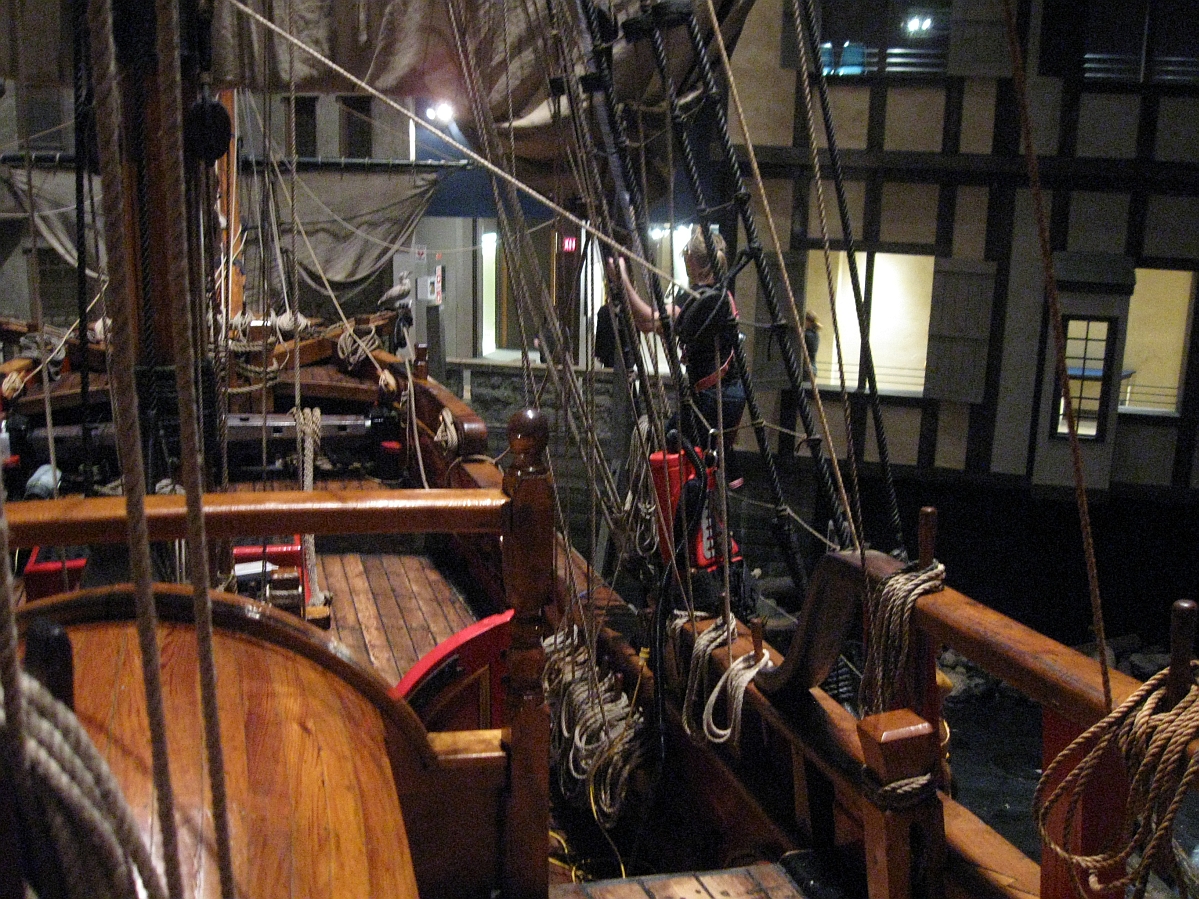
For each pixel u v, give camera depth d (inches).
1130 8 478.9
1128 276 490.0
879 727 81.9
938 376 514.3
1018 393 511.8
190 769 59.9
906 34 487.5
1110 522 534.0
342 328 300.0
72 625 74.3
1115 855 62.8
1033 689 70.9
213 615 76.8
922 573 85.7
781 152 488.7
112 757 59.2
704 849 129.1
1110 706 63.2
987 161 492.1
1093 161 490.3
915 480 529.3
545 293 134.1
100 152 26.6
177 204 28.6
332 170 432.5
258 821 57.4
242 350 251.4
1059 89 485.4
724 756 119.8
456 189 487.2
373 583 187.9
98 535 77.0
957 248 503.5
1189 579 534.0
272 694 70.5
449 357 623.8
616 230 127.3
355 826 60.4
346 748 67.7
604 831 138.6
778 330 127.1
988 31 481.1
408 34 191.5
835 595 94.4
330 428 246.2
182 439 30.9
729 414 147.6
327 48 191.2
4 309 521.7
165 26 27.0
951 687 99.3
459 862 86.5
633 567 147.3
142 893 47.8
